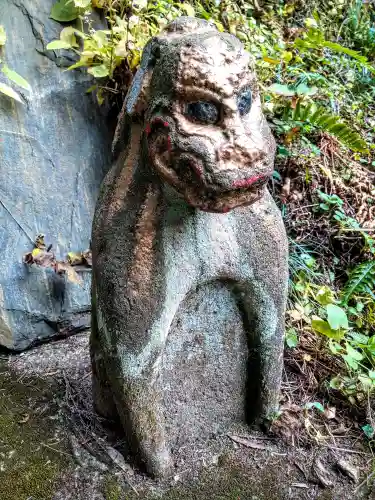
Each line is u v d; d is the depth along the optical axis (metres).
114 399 1.10
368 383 1.40
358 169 2.19
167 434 1.17
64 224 1.79
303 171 2.06
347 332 1.61
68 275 1.70
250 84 0.82
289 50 2.42
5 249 1.69
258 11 2.52
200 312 1.11
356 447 1.29
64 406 1.34
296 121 1.94
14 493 1.10
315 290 1.82
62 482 1.12
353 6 3.01
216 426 1.25
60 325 1.73
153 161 0.85
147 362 1.02
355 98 2.56
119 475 1.13
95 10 1.86
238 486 1.14
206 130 0.79
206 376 1.18
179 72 0.79
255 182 0.79
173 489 1.11
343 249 2.01
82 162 1.84
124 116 0.97
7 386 1.45
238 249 1.04
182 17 0.91
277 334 1.16
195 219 0.97
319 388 1.47
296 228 2.01
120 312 0.98
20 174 1.73
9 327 1.65
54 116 1.79
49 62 1.79
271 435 1.26
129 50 1.73
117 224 0.98
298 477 1.18
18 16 1.75
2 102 1.70
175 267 0.99
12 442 1.23
